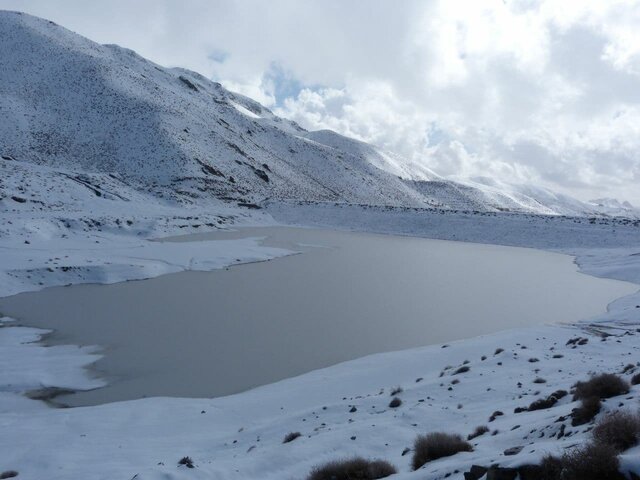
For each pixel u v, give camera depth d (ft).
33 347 72.59
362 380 58.39
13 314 88.48
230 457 35.32
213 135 471.62
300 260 166.81
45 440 41.91
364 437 34.88
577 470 16.30
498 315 100.78
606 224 247.50
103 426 45.98
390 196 613.11
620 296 123.13
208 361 68.95
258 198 375.66
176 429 45.29
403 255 193.88
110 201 232.94
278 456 32.50
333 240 236.63
